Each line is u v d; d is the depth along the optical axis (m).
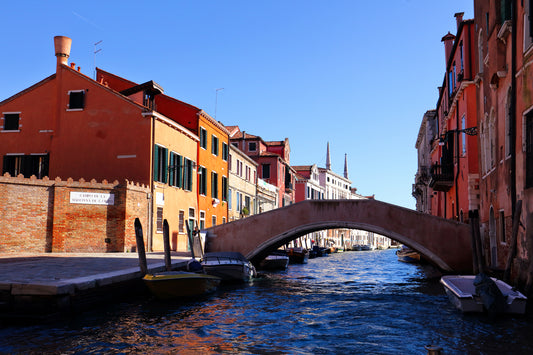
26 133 25.75
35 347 8.70
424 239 20.59
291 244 49.72
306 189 64.62
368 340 9.55
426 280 22.33
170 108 31.00
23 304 10.48
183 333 10.02
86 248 20.92
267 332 10.26
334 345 9.17
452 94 25.02
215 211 33.94
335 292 17.28
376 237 106.25
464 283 13.70
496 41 15.84
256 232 22.31
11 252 19.14
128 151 24.58
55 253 19.47
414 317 11.93
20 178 19.52
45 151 25.42
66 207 20.56
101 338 9.41
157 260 18.08
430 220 20.62
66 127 25.27
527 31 13.27
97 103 25.12
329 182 77.38
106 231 21.44
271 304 14.08
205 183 31.81
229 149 37.47
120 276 12.74
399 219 20.91
